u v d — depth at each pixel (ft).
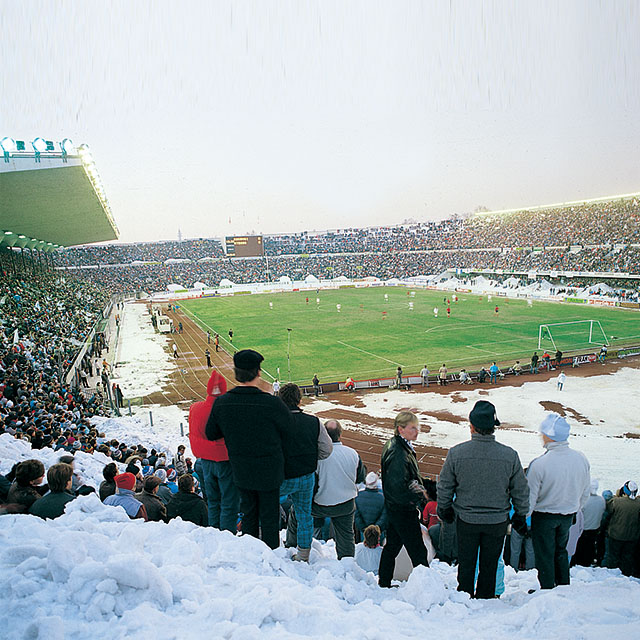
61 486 17.67
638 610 12.76
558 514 16.10
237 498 17.43
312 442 15.33
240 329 169.37
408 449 15.67
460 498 15.02
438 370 107.55
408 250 440.45
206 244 509.35
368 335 149.48
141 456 43.24
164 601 11.23
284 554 15.25
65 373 89.71
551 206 448.24
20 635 9.80
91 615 10.41
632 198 358.23
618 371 106.42
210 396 17.25
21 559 12.17
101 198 132.16
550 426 16.07
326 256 457.27
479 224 442.50
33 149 83.05
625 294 213.66
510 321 168.45
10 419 47.57
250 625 10.40
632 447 65.21
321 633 11.19
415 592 13.97
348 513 17.44
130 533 13.44
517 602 14.44
